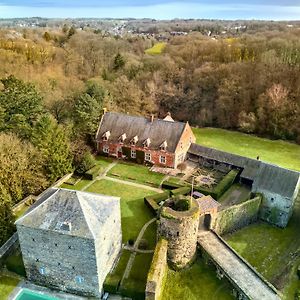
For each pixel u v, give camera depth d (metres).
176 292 41.72
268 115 93.19
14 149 56.34
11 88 67.38
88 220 38.03
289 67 99.56
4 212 46.53
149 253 46.56
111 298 40.28
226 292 41.84
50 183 61.78
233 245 50.03
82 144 70.69
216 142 88.69
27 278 42.50
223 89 100.06
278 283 43.12
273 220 55.06
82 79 105.56
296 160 77.88
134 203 57.97
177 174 67.75
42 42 123.50
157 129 71.25
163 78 109.75
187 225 42.50
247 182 65.50
